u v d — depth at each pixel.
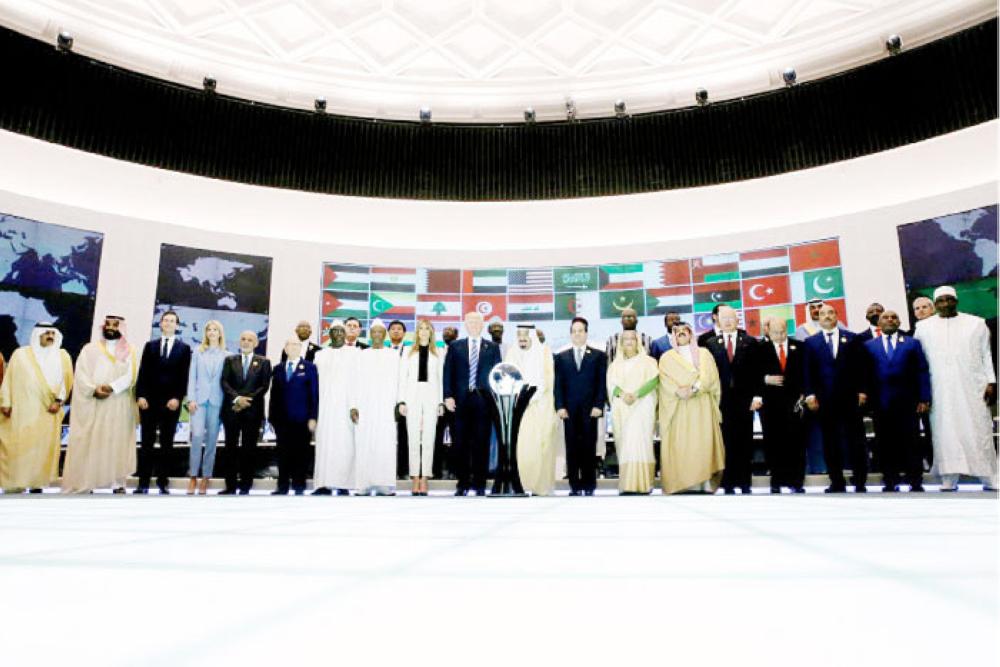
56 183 8.45
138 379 6.01
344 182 9.42
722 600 0.58
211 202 9.30
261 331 9.02
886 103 8.37
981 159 8.08
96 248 8.36
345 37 8.34
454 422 5.95
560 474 7.85
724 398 5.68
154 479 7.15
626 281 9.35
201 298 8.82
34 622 0.48
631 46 8.45
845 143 8.60
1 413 5.90
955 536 1.20
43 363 6.09
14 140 8.23
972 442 5.34
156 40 8.22
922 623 0.47
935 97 8.10
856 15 7.92
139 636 0.44
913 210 8.15
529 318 9.47
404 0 7.94
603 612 0.54
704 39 8.36
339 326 6.54
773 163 8.95
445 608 0.56
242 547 1.05
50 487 7.23
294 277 9.27
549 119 9.66
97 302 8.26
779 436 5.46
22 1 7.62
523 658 0.39
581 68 8.81
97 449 5.92
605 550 1.02
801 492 5.39
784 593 0.61
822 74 8.73
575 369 5.90
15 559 0.87
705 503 3.18
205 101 8.92
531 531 1.43
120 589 0.63
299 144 9.30
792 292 8.68
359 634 0.46
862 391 5.35
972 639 0.41
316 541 1.16
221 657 0.38
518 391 5.03
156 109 8.67
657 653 0.40
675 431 5.82
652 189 9.34
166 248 8.75
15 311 7.75
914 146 8.45
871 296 8.25
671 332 6.58
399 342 6.57
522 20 8.16
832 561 0.84
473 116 9.65
